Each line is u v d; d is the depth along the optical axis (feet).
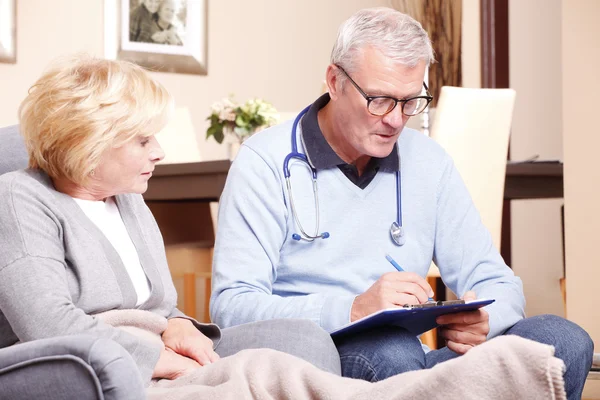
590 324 10.43
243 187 6.52
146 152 5.50
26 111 5.39
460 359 3.93
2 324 5.16
